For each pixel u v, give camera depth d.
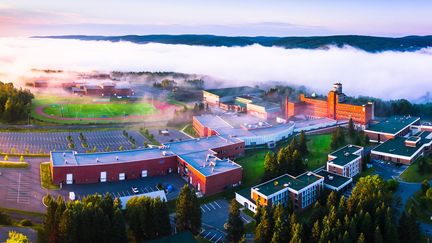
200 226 175.12
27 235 162.88
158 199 168.38
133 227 167.12
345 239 151.62
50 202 158.62
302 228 156.88
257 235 161.75
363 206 170.00
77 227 153.00
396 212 186.12
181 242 157.50
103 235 154.25
